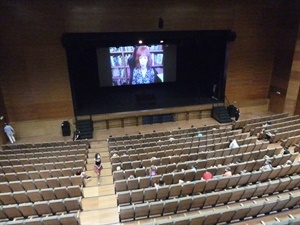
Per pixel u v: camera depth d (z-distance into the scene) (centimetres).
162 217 533
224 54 1362
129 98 1498
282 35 1359
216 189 623
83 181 695
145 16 1184
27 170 758
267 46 1402
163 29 1220
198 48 1552
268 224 409
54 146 1035
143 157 806
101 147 1093
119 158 786
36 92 1205
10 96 1180
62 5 1102
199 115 1423
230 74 1402
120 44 1366
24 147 1044
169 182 652
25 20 1097
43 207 531
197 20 1245
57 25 1127
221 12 1264
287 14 1310
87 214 569
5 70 1141
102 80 1483
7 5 1062
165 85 1667
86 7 1120
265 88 1494
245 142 912
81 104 1416
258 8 1308
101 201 623
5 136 1166
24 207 518
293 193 599
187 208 543
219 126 1207
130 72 1491
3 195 563
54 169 752
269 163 700
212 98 1486
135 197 571
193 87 1650
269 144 941
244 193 554
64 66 1202
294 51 1291
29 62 1156
